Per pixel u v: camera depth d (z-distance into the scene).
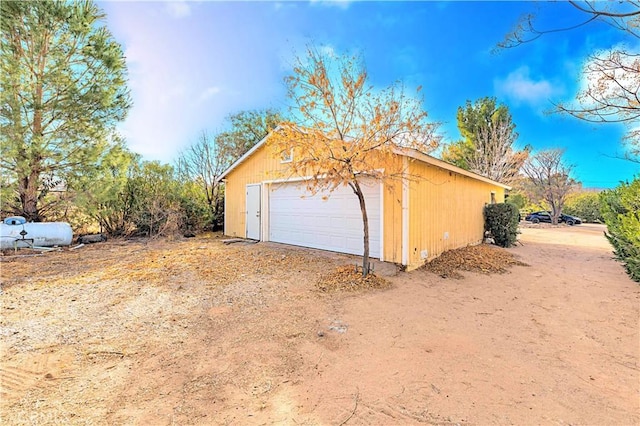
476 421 2.26
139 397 2.55
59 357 3.18
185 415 2.34
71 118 10.09
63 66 9.84
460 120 21.34
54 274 6.45
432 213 7.79
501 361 3.12
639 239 5.83
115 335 3.70
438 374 2.87
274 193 10.63
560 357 3.22
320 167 5.40
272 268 6.86
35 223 9.38
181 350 3.34
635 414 2.34
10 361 3.09
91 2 10.30
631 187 6.52
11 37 9.47
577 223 23.89
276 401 2.51
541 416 2.31
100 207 11.29
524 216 26.89
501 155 20.36
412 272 6.61
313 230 9.16
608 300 5.09
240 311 4.44
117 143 11.07
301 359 3.15
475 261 7.65
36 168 9.84
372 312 4.40
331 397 2.55
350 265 6.75
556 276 6.67
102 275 6.37
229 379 2.81
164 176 12.87
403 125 5.34
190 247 9.68
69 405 2.45
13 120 9.16
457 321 4.16
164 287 5.56
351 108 5.35
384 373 2.88
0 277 6.19
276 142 5.44
